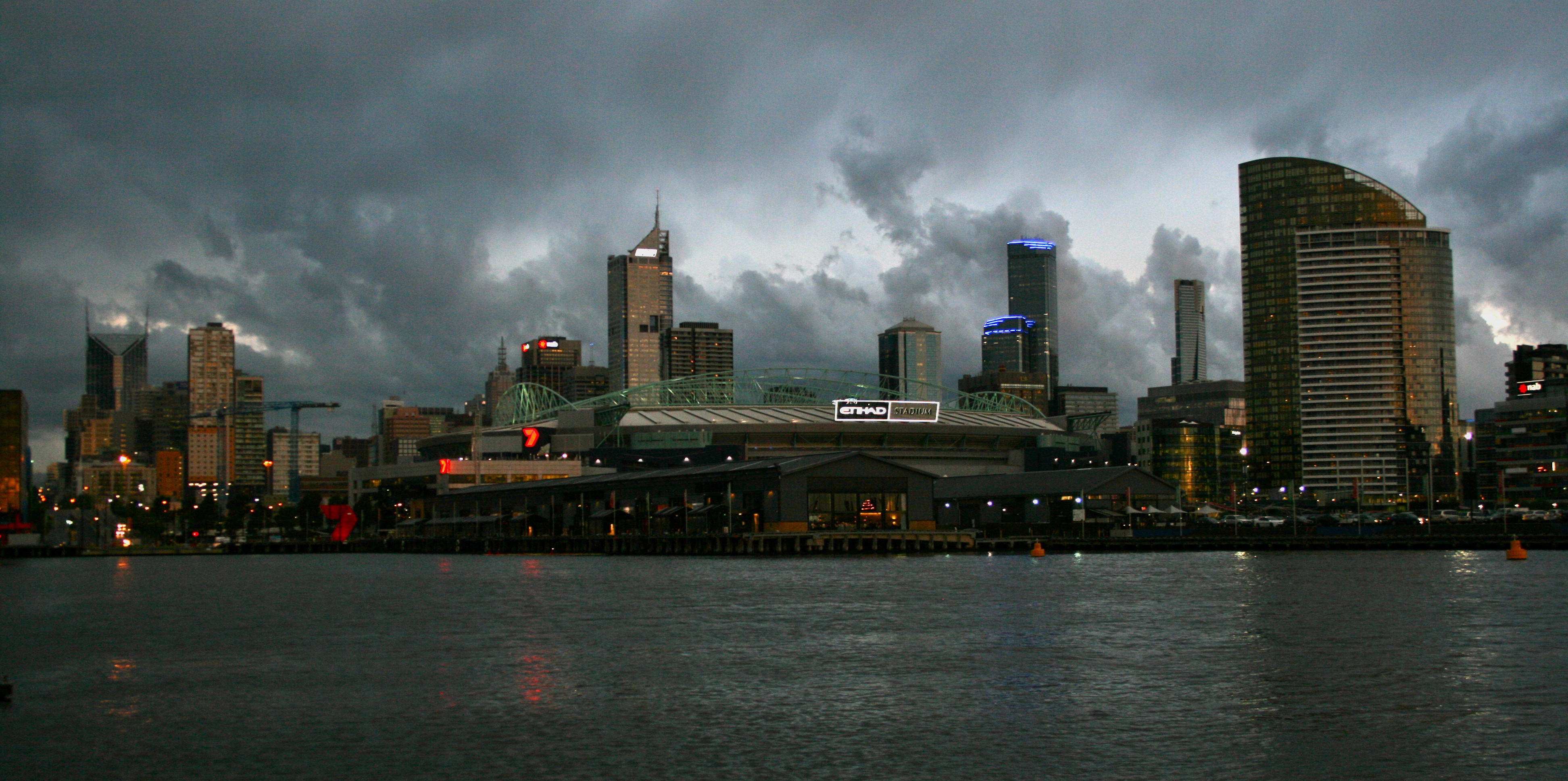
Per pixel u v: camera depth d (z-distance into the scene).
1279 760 41.66
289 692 55.72
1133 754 42.59
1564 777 39.28
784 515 179.38
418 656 66.75
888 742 44.75
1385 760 41.44
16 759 43.53
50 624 88.19
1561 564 127.44
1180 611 82.38
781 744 44.59
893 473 185.38
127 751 44.59
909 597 96.31
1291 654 62.56
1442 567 123.69
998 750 43.44
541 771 41.41
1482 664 58.66
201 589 128.88
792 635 72.94
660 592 106.00
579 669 61.06
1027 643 67.88
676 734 46.31
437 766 42.06
